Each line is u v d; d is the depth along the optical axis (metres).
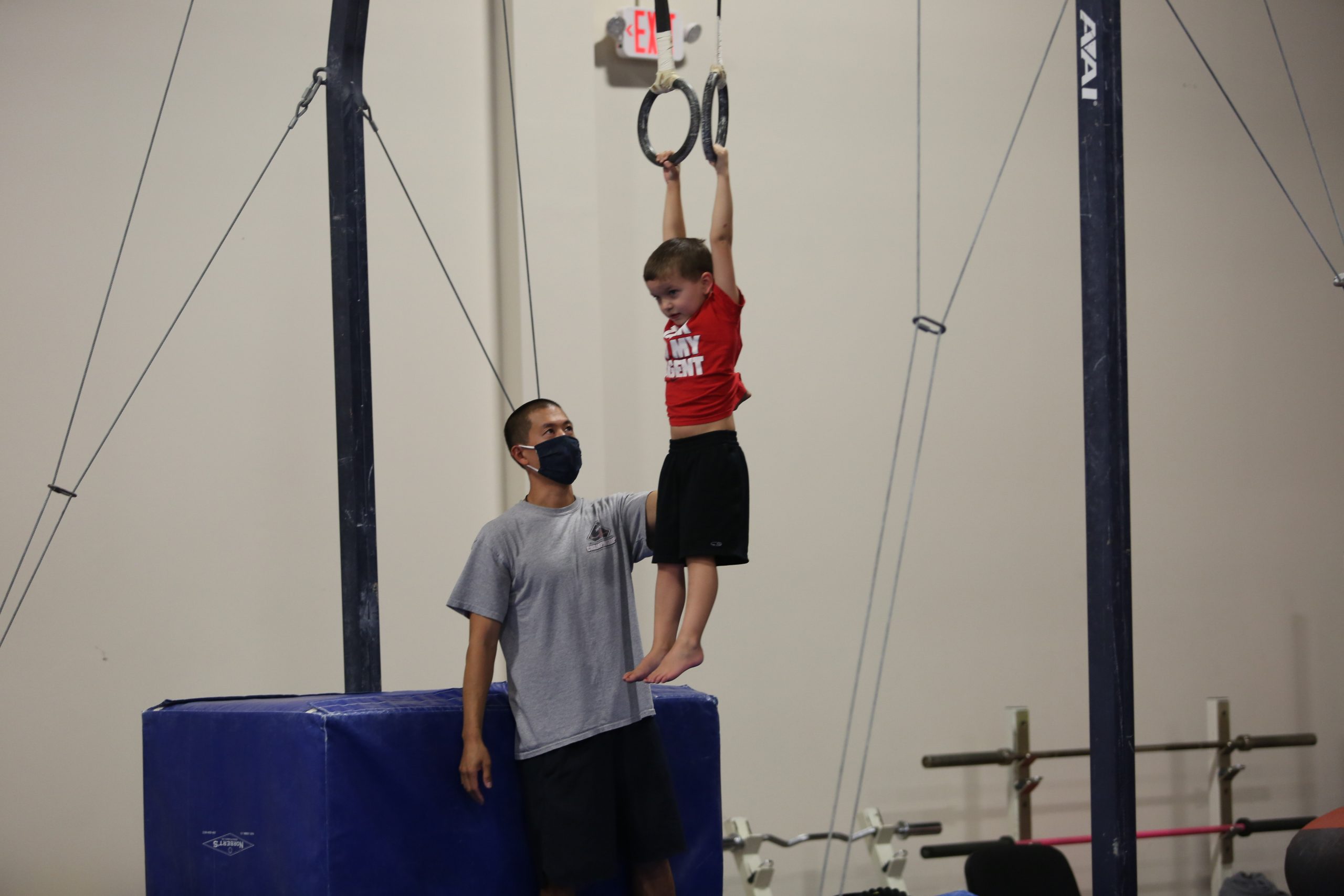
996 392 11.58
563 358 10.20
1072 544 11.74
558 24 10.38
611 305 10.55
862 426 11.14
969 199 11.60
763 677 10.71
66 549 9.14
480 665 5.30
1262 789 12.16
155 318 9.47
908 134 11.47
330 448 9.88
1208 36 12.56
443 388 10.18
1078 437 11.82
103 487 9.26
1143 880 11.70
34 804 8.92
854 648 11.00
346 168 7.11
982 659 11.38
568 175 10.31
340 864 4.95
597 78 10.67
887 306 11.30
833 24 11.30
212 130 9.70
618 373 10.53
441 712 5.30
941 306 11.45
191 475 9.48
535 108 10.27
